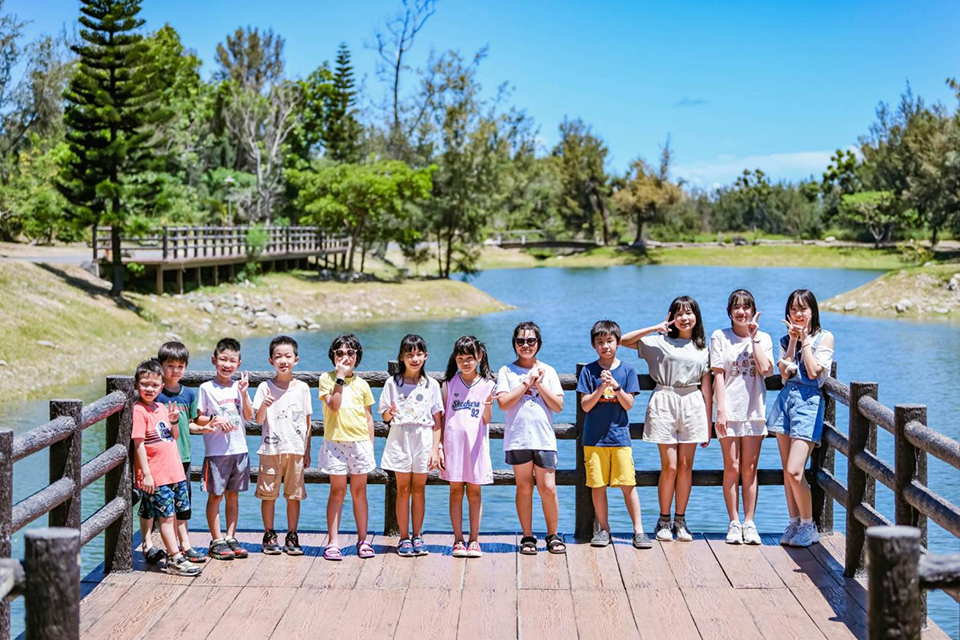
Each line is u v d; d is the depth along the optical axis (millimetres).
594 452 6570
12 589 3471
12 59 40844
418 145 50844
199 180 51375
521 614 5445
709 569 6152
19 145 45688
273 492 6469
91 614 5438
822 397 6625
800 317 6535
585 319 35094
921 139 70500
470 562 6328
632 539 6820
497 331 32031
